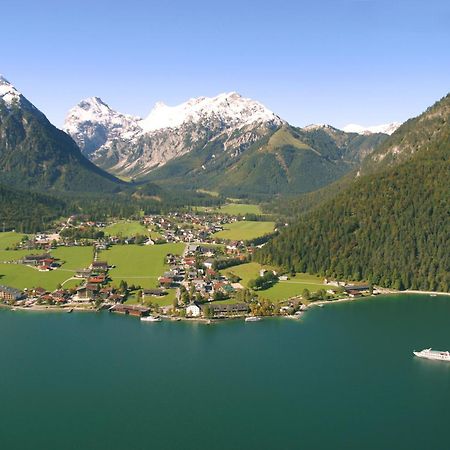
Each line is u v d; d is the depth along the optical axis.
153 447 174.88
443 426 186.88
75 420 190.62
